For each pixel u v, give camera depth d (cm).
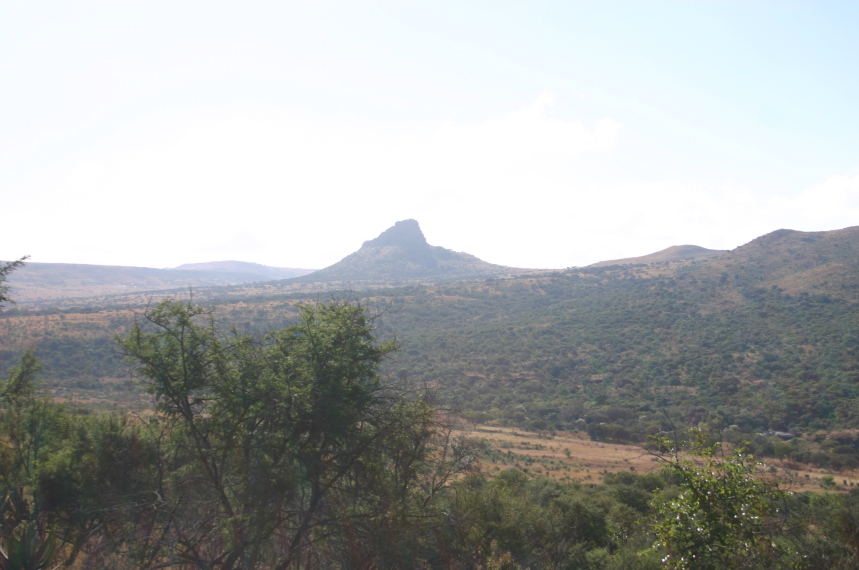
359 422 1129
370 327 1196
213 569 980
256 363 1089
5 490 1091
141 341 1041
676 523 876
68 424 1361
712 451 889
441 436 1215
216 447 1040
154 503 1032
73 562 1086
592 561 1675
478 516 1459
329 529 1052
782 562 907
